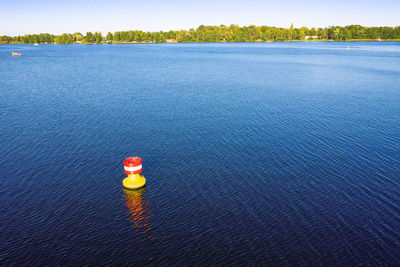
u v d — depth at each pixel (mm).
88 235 21031
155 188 26922
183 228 21750
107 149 35125
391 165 31375
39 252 19422
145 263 18641
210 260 18859
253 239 20625
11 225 21938
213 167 30797
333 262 18703
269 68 116938
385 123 45375
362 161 32281
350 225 22062
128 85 77188
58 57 174875
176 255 19281
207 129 42031
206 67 121188
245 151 34656
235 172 29766
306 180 28266
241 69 114062
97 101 58562
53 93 66375
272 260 18844
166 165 31234
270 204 24500
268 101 59219
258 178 28609
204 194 25969
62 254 19266
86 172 29781
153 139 38250
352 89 72750
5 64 131250
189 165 31234
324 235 21000
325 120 46719
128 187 26562
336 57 166875
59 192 26281
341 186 27266
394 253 19453
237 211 23625
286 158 32906
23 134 39844
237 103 57281
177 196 25688
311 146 36219
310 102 58625
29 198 25328
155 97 62375
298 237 20812
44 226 21891
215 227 21844
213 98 61656
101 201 25016
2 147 35469
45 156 33188
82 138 38531
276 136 39469
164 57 174875
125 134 40000
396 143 37344
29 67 119625
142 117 47656
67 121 45531
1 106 54281
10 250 19516
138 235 21031
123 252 19500
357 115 49594
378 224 22203
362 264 18562
